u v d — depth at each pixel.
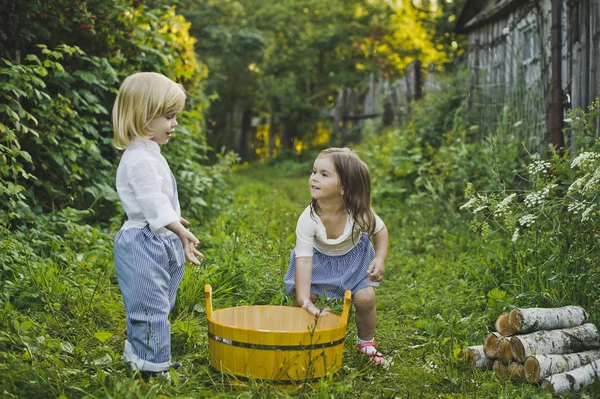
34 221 4.64
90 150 5.28
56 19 5.36
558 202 3.90
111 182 5.66
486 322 3.74
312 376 2.76
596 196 3.54
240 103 21.58
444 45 16.03
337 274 3.33
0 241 3.98
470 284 4.41
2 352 2.68
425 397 2.82
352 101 18.11
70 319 3.46
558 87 5.68
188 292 3.86
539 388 2.91
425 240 6.08
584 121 4.38
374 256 3.39
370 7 21.11
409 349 3.46
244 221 6.34
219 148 21.52
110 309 3.67
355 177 3.20
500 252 4.45
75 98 5.29
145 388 2.58
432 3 16.42
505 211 3.77
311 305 3.15
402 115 13.12
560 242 3.81
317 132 20.17
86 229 4.77
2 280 3.75
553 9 5.68
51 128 5.01
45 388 2.55
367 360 3.19
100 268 4.29
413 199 7.66
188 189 6.52
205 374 2.92
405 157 8.77
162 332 2.79
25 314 3.46
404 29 20.94
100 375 2.64
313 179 3.21
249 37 19.91
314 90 21.28
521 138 6.73
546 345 3.03
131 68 6.14
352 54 21.30
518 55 7.62
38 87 5.34
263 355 2.72
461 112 9.20
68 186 5.18
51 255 4.29
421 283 4.64
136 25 6.22
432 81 11.39
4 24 4.88
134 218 2.82
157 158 2.88
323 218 3.27
